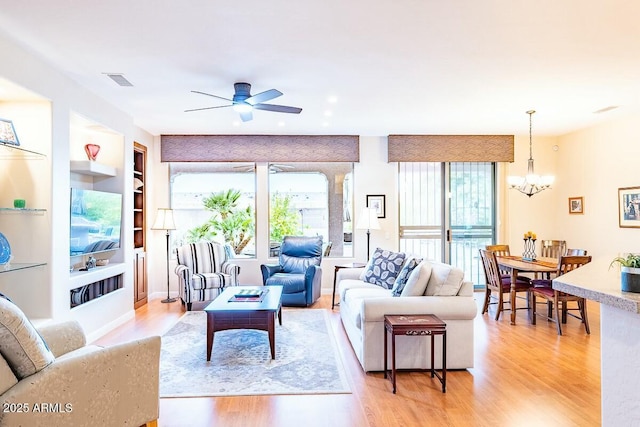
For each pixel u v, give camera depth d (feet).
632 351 4.74
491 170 21.36
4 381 5.40
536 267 14.16
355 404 8.57
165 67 10.71
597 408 8.36
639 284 4.75
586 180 18.76
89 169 13.12
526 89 12.82
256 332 13.79
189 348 12.12
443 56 10.09
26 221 10.66
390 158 20.16
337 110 15.46
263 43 9.27
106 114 13.84
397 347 10.30
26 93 9.99
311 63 10.53
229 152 19.92
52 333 7.50
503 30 8.65
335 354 11.60
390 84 12.33
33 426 5.49
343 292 14.03
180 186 20.83
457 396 8.91
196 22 8.20
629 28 8.54
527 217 20.85
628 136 16.42
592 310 16.92
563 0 7.41
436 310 10.16
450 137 20.22
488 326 14.48
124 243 15.20
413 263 11.65
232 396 8.96
